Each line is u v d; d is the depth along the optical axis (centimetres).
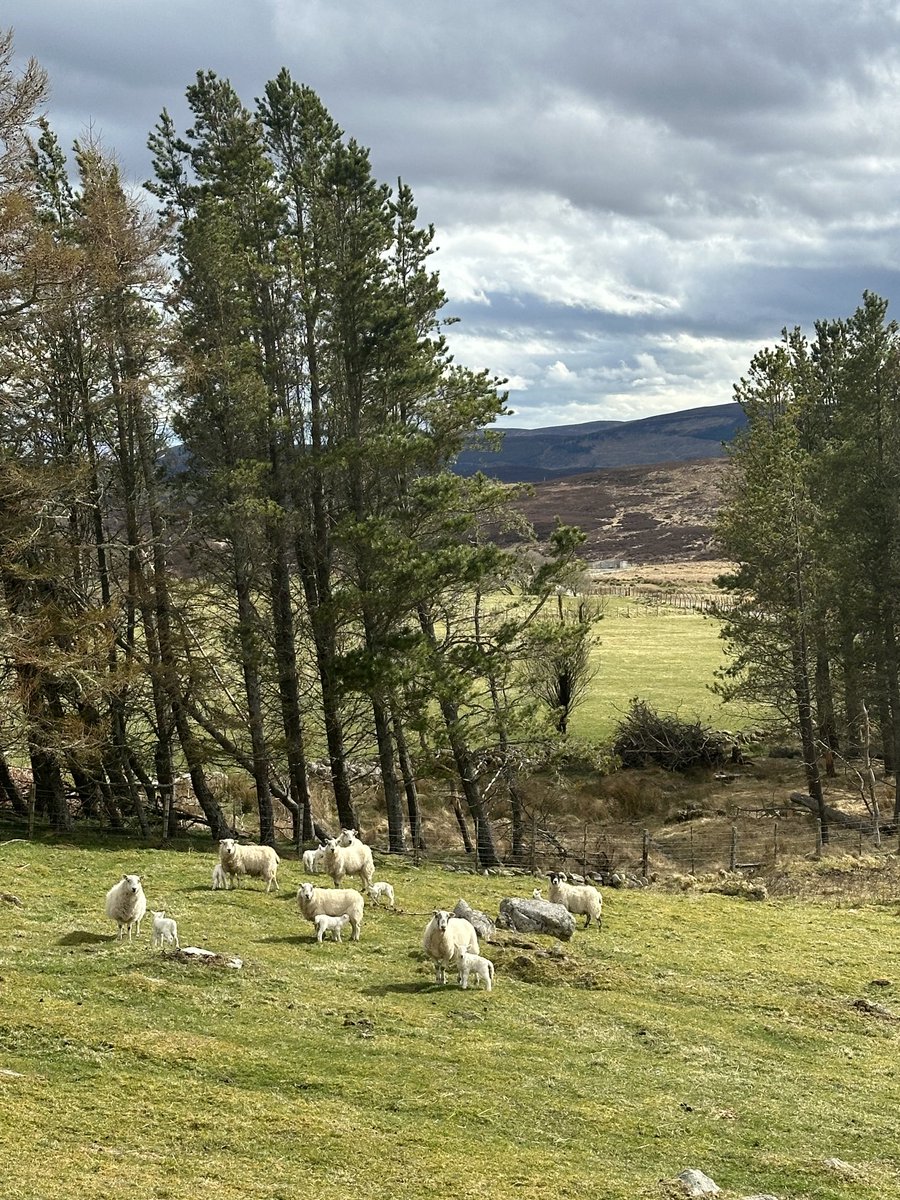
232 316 3438
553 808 4800
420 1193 1171
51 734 2817
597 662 8156
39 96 2595
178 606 3303
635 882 3459
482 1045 1667
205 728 3375
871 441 4762
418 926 2367
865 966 2417
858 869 3534
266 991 1783
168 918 1934
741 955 2436
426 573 3209
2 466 2727
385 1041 1625
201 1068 1445
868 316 4744
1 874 2477
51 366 2984
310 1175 1186
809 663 4694
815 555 4566
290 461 3697
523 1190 1203
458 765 3725
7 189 2639
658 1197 1229
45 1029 1483
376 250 3906
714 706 6588
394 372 3678
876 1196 1312
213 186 3762
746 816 4628
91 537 3334
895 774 4984
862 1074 1770
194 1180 1133
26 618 2797
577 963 2188
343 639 3681
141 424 3191
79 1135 1207
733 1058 1778
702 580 15062
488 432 3938
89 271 2770
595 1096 1542
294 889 2562
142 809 3362
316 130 4031
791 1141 1470
